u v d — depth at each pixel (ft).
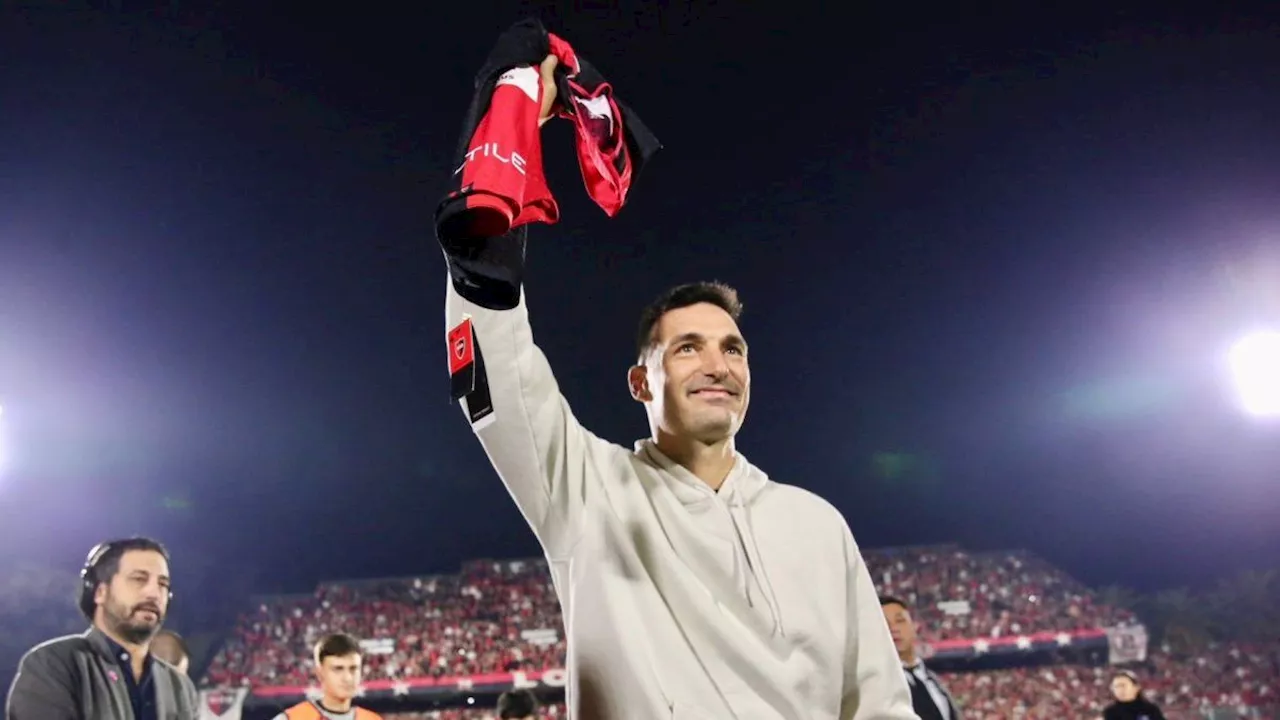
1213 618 81.46
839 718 7.04
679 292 8.12
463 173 5.91
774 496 7.69
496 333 6.68
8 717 10.36
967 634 85.20
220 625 87.66
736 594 6.83
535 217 6.29
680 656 6.48
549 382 7.02
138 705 11.42
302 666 85.05
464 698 84.07
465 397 6.86
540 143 6.47
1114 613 84.23
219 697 80.79
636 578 6.74
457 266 5.89
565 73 7.04
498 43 6.82
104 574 11.46
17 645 63.05
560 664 86.12
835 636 6.99
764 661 6.52
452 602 93.56
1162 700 78.33
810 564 7.24
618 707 6.35
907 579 90.94
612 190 6.98
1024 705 79.92
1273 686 75.25
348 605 92.27
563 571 7.00
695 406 7.47
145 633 11.53
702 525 7.11
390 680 85.05
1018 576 89.71
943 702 18.03
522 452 6.76
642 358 8.18
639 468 7.47
